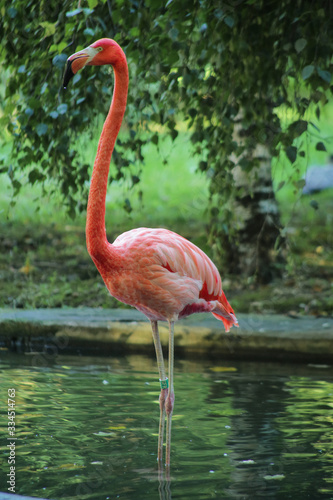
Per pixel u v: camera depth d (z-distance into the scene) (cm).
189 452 484
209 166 761
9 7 612
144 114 745
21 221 1495
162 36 616
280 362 775
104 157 466
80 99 654
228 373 719
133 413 570
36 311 891
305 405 597
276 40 677
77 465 453
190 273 496
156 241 481
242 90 725
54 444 493
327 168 2197
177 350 800
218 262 1147
